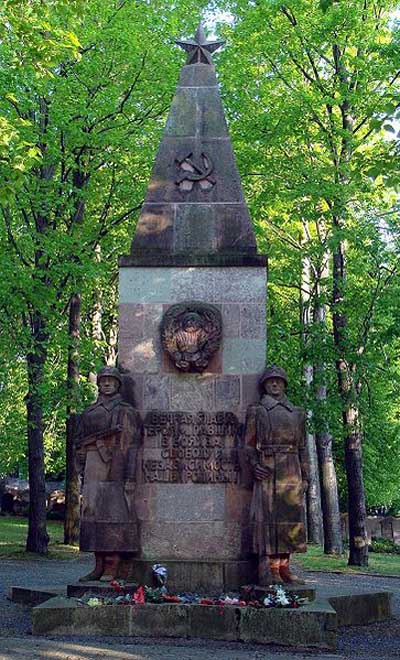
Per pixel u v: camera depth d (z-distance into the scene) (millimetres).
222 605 10070
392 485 36062
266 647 9586
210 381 11766
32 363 22422
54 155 22094
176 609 9992
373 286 22203
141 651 8898
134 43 22219
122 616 9992
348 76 22281
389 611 11992
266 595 10516
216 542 11383
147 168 23562
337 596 11484
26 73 20016
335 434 23297
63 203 22297
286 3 22000
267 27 22734
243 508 11422
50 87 21906
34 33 14492
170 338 11766
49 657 8445
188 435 11625
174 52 23328
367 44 21531
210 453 11570
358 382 22391
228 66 23234
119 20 22344
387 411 28547
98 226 24406
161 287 12078
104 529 11164
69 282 22578
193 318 11742
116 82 23266
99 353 27703
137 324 12000
